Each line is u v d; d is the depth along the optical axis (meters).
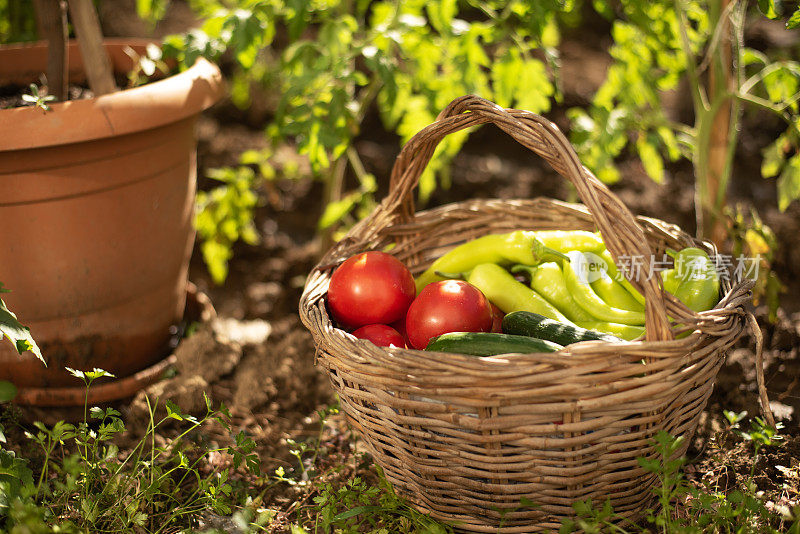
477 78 2.23
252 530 1.46
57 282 1.81
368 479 1.64
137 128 1.74
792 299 2.40
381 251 1.69
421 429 1.31
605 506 1.27
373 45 2.12
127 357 2.01
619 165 3.33
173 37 2.19
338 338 1.35
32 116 1.62
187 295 2.39
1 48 2.23
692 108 3.61
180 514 1.46
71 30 2.73
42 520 1.32
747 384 1.89
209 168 3.33
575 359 1.20
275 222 3.13
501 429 1.25
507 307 1.62
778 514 1.44
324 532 1.48
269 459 1.74
